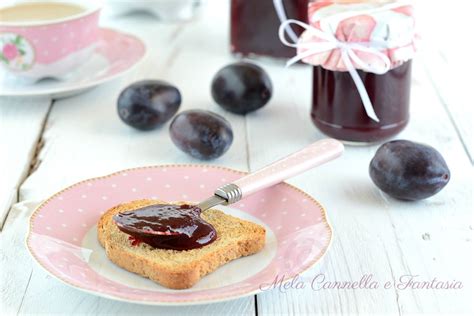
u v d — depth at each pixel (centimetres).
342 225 72
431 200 75
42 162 81
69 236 68
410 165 73
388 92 82
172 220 66
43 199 75
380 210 74
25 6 98
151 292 63
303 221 68
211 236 66
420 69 102
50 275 63
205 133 80
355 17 79
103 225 68
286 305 63
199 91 95
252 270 65
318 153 74
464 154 83
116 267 65
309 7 84
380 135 82
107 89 96
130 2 116
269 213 71
